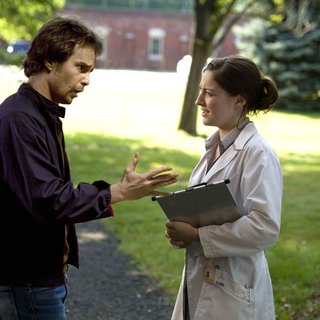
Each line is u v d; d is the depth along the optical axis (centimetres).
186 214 299
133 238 778
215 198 286
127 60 5369
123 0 5372
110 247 742
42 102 268
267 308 314
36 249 270
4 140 258
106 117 2164
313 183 1205
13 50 1198
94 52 273
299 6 2623
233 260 303
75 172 1209
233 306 299
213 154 322
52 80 268
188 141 1708
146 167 1297
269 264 642
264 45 2798
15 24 1584
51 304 277
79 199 257
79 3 5319
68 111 2273
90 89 3067
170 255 700
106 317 532
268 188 289
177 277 630
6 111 261
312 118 2505
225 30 1808
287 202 1017
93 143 1606
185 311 319
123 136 1758
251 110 312
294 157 1538
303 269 631
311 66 2748
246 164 296
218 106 304
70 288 599
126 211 919
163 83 3578
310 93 2783
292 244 745
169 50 5388
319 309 533
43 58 266
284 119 2419
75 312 541
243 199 297
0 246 270
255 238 287
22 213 266
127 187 267
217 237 293
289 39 2788
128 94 2928
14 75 1071
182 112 1859
